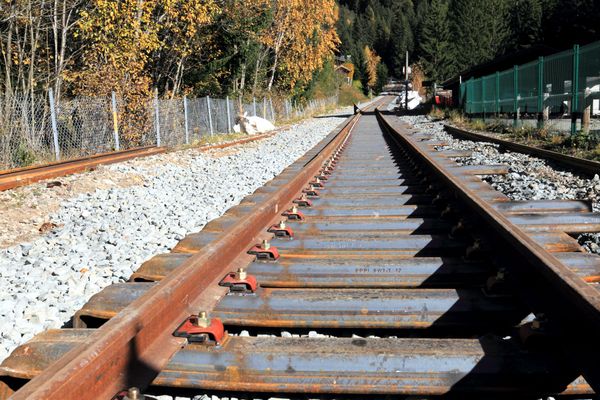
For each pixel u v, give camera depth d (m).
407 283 3.53
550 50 31.75
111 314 2.77
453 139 18.86
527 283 3.07
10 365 2.22
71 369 1.81
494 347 2.42
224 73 35.03
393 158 11.56
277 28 41.06
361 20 195.75
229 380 2.30
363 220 5.12
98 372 1.97
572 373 2.25
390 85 168.50
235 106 30.95
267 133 26.61
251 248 4.02
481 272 3.55
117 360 2.14
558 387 2.24
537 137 15.86
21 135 13.27
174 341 2.49
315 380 2.28
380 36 187.50
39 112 15.46
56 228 6.59
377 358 2.35
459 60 85.69
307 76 50.53
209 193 8.84
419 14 187.25
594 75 16.67
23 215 7.18
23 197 8.02
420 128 26.58
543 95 18.77
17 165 12.88
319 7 48.34
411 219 5.09
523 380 2.25
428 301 3.01
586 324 2.35
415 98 64.06
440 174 6.75
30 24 16.36
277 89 46.69
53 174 9.90
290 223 5.09
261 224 4.67
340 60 143.38
